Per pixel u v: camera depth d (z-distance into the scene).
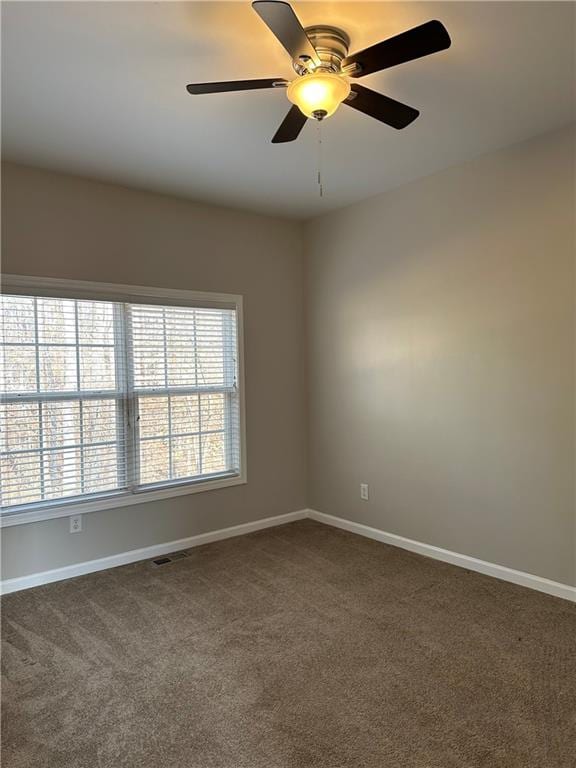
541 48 2.04
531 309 2.92
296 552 3.67
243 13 1.79
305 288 4.45
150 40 1.93
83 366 3.34
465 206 3.21
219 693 2.10
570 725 1.87
